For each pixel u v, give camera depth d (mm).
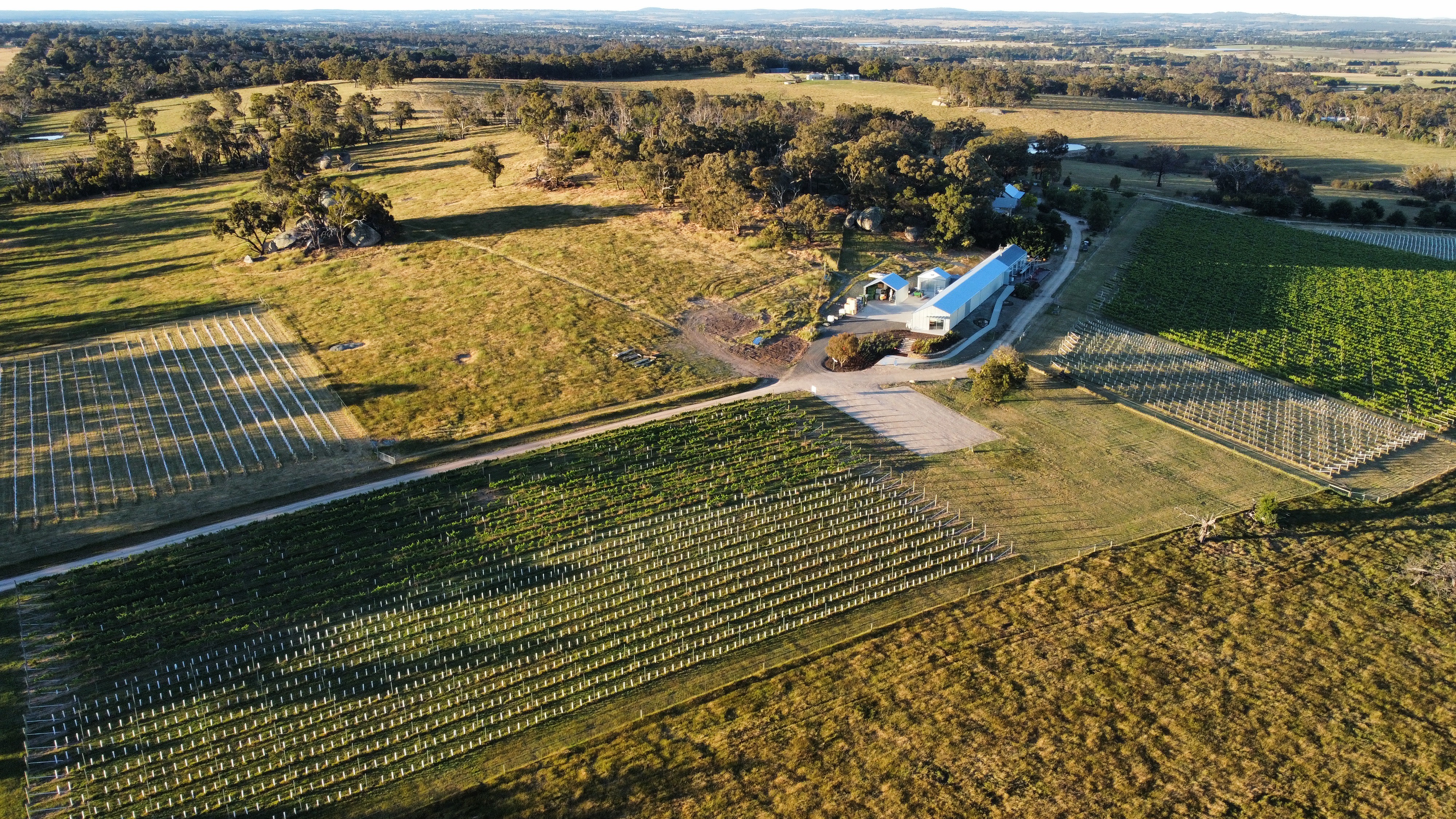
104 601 59125
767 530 68625
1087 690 53000
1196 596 61281
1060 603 60500
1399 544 67312
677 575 63781
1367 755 48781
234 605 59312
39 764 47750
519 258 123688
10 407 85500
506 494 72375
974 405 87688
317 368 93625
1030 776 47281
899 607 60469
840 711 51625
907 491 73688
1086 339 104375
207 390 88938
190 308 109938
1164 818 44844
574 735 50375
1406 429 86562
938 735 49938
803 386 90875
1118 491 74062
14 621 57312
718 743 49500
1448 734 50125
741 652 56594
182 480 73625
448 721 51250
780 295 111375
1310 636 57562
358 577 62375
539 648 56906
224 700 52156
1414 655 56031
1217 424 85812
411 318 105562
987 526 69375
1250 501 72875
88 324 105500
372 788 46938
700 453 78438
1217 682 53688
